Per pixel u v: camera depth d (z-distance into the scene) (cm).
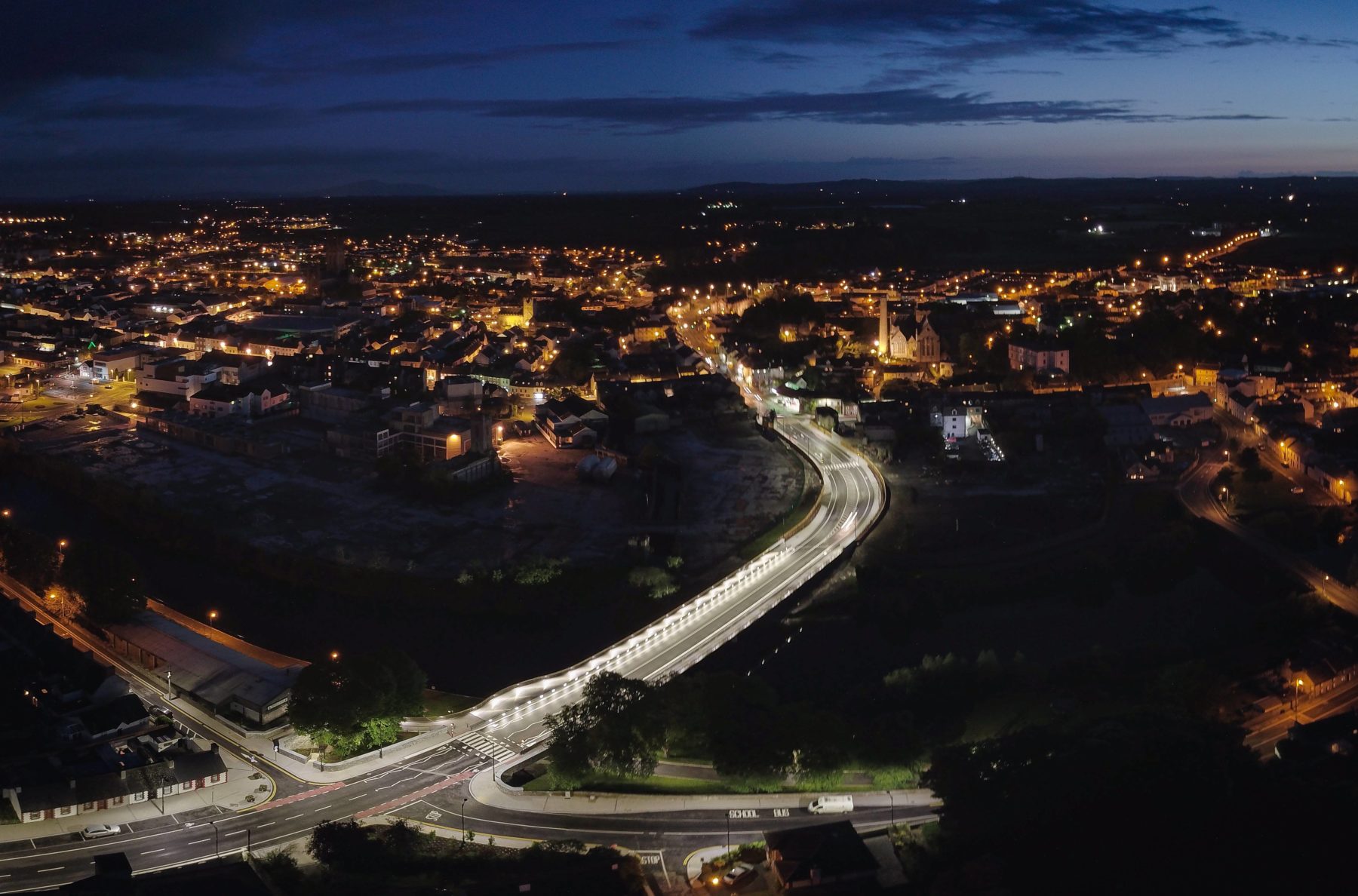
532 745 17162
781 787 15725
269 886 13362
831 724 16138
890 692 18775
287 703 18050
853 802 15288
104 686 17988
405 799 15688
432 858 13925
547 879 13288
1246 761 14875
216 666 18912
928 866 13512
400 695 17538
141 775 15662
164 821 15100
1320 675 18125
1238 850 13238
